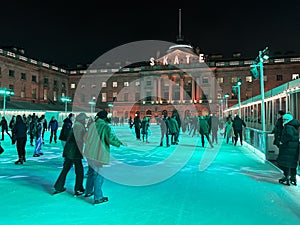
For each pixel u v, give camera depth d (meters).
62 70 73.81
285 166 6.30
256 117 21.50
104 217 4.34
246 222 4.18
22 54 60.44
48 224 4.05
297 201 5.18
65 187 6.13
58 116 40.62
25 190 5.87
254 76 14.78
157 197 5.40
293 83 11.19
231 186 6.26
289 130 6.22
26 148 13.77
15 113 32.62
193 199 5.28
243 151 12.62
